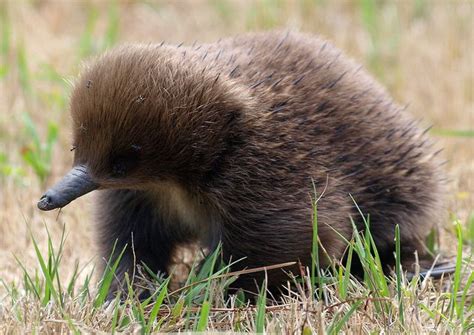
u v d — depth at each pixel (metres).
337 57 14.35
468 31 25.83
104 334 11.12
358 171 13.41
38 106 22.05
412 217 14.29
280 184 12.53
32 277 14.68
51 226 16.61
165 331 11.65
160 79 11.88
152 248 13.82
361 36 25.86
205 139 12.22
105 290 12.07
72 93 12.41
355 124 13.50
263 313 11.21
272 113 12.59
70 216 16.69
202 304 11.90
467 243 15.57
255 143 12.41
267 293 13.26
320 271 12.79
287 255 12.69
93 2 28.31
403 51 25.20
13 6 27.12
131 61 11.93
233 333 11.18
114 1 26.86
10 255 15.65
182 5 28.73
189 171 12.41
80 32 27.27
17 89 22.62
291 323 11.34
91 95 11.91
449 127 22.06
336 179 12.94
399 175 13.97
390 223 14.10
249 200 12.49
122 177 12.16
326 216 12.70
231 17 27.64
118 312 12.01
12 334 11.32
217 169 12.47
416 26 26.56
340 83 13.71
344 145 13.30
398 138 14.10
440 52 24.89
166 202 13.24
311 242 12.70
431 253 14.77
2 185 18.30
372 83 14.59
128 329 11.40
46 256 15.50
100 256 13.75
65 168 19.39
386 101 14.51
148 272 13.60
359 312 11.71
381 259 14.66
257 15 26.89
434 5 27.61
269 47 13.91
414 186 14.23
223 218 12.66
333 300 12.16
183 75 12.01
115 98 11.80
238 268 12.87
